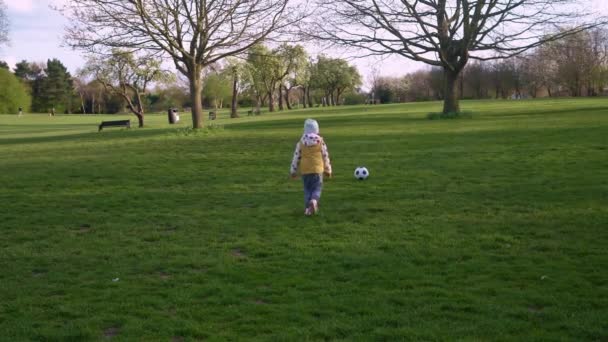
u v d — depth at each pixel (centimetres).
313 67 9294
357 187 1083
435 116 2970
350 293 534
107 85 4112
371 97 11056
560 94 8244
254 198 1022
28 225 866
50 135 3716
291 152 1691
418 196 973
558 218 781
